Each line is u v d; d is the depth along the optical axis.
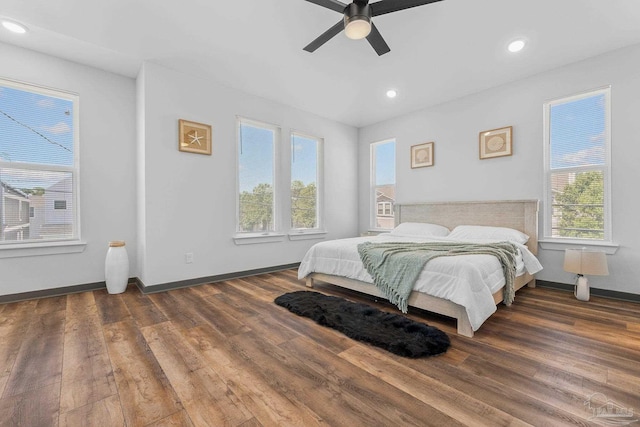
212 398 1.36
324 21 2.60
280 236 4.25
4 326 2.18
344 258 2.98
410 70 3.41
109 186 3.31
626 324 2.19
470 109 3.91
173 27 2.62
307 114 4.60
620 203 2.83
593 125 3.03
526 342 1.90
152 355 1.75
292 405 1.31
